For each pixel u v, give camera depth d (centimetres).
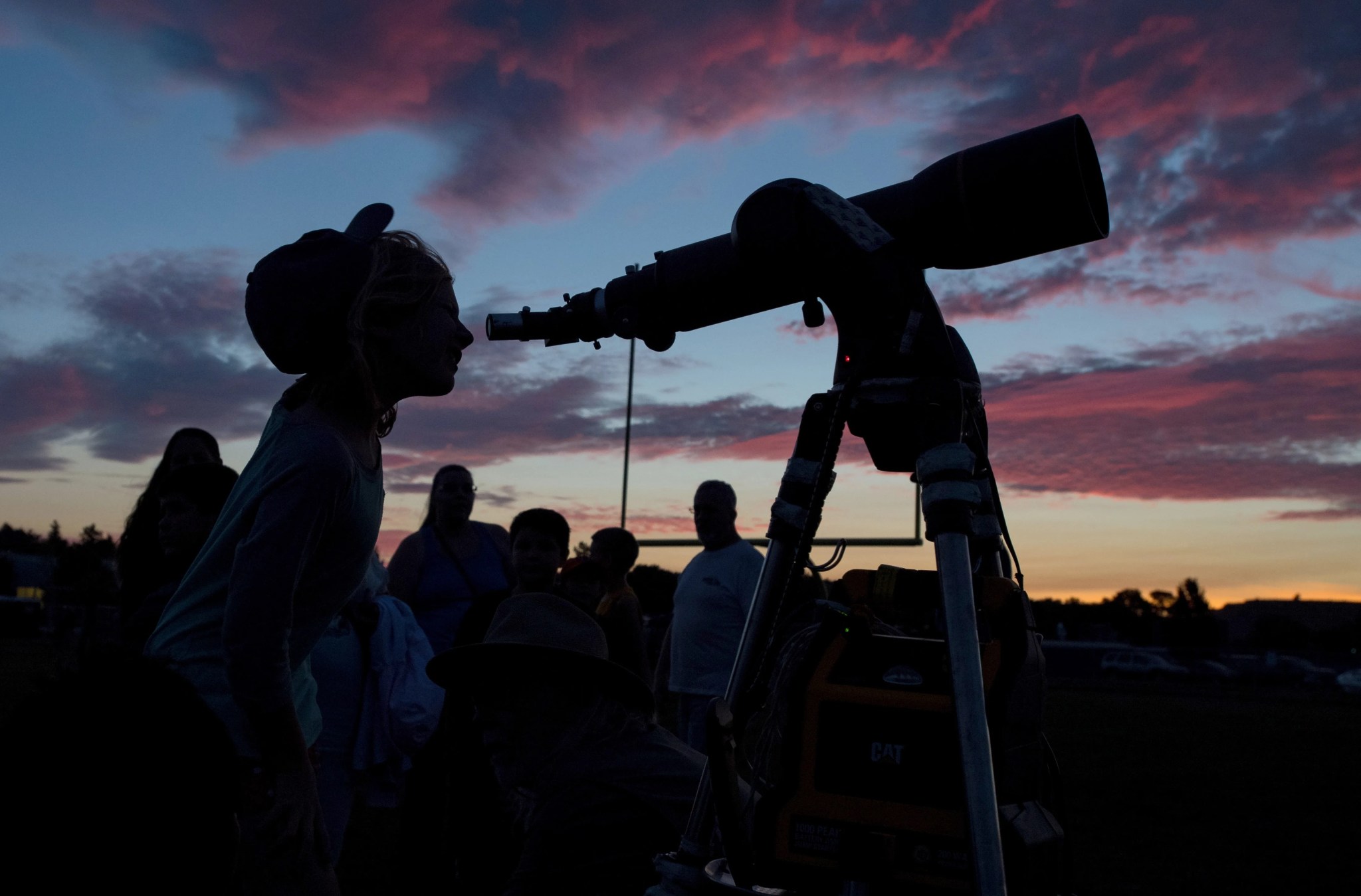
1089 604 10331
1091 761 1109
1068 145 124
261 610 134
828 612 128
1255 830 669
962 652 106
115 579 315
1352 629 9031
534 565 377
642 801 196
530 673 202
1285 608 9531
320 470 140
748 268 136
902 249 132
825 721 120
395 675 313
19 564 5481
